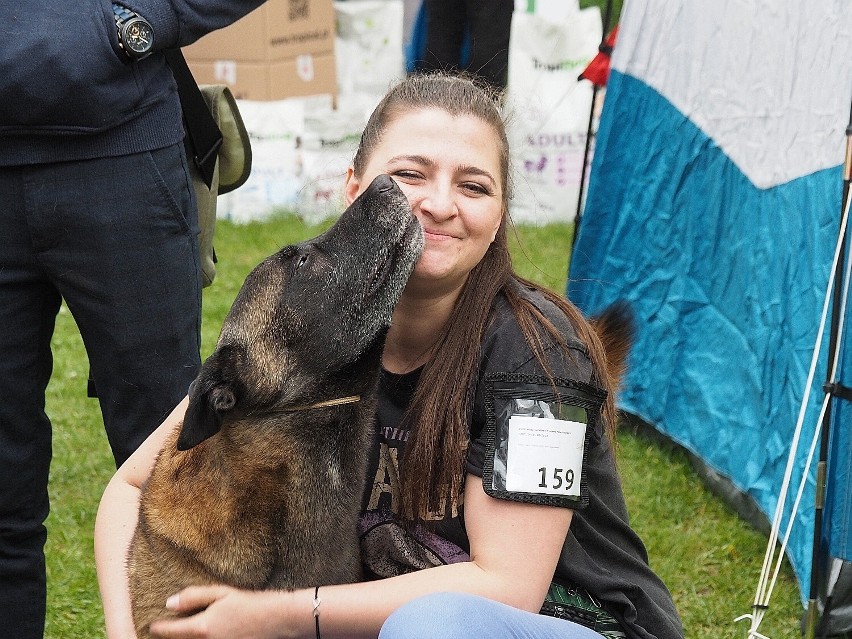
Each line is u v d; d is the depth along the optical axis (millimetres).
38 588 3375
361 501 2666
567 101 8734
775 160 4430
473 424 2477
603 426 2543
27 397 3270
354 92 9242
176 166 3268
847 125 3830
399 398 2672
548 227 8469
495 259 2604
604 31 5406
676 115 5027
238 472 2533
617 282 5336
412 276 2510
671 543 4312
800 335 4172
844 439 3635
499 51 6590
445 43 6863
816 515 3658
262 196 9070
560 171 8758
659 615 2555
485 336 2490
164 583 2566
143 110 3150
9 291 3166
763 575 3631
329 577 2604
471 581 2352
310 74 9078
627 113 5250
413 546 2617
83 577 4109
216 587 2490
